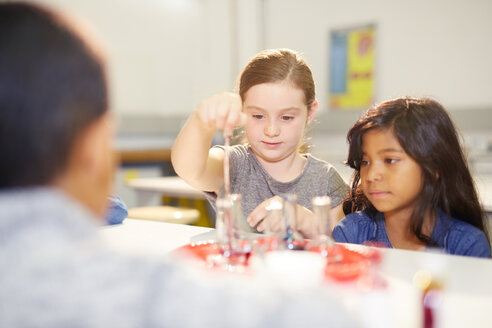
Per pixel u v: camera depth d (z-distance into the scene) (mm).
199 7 4469
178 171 1085
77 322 296
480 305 512
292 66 1172
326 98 3873
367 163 1048
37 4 367
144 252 349
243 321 305
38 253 307
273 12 4055
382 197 1008
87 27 378
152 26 4324
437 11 3305
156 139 4465
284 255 616
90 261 318
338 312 326
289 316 314
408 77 3467
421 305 477
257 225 915
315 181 1320
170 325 302
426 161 982
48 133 329
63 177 349
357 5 3652
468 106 3203
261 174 1309
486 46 3131
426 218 1029
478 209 1095
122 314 301
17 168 330
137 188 2496
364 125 1036
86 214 357
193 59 4559
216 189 1232
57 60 333
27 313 296
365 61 3645
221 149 1296
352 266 609
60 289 300
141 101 4309
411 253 721
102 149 380
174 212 2277
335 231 1105
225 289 321
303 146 1481
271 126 1144
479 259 686
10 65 326
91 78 349
